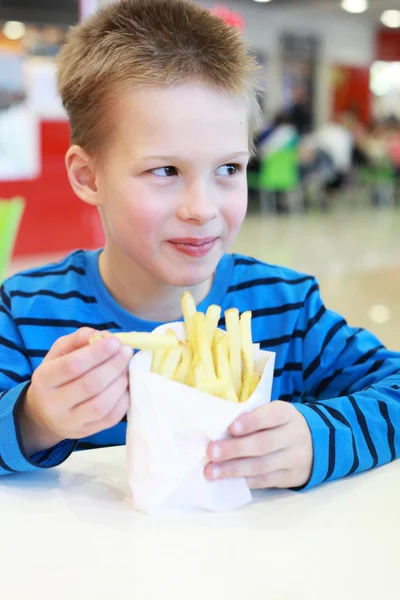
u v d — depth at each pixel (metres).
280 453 0.70
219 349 0.68
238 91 0.82
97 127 0.86
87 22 0.98
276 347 1.09
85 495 0.72
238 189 0.85
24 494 0.72
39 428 0.75
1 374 0.98
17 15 5.02
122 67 0.81
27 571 0.57
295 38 11.00
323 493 0.73
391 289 4.23
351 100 12.10
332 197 10.16
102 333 0.68
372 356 1.02
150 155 0.79
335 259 5.44
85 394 0.66
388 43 12.25
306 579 0.56
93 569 0.57
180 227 0.82
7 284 1.12
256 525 0.65
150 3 0.91
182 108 0.79
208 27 0.87
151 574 0.56
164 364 0.66
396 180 10.20
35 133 5.23
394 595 0.54
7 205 2.37
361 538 0.63
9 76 5.04
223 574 0.56
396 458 0.83
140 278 0.99
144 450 0.66
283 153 8.41
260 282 1.12
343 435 0.76
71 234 5.54
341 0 9.70
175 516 0.67
